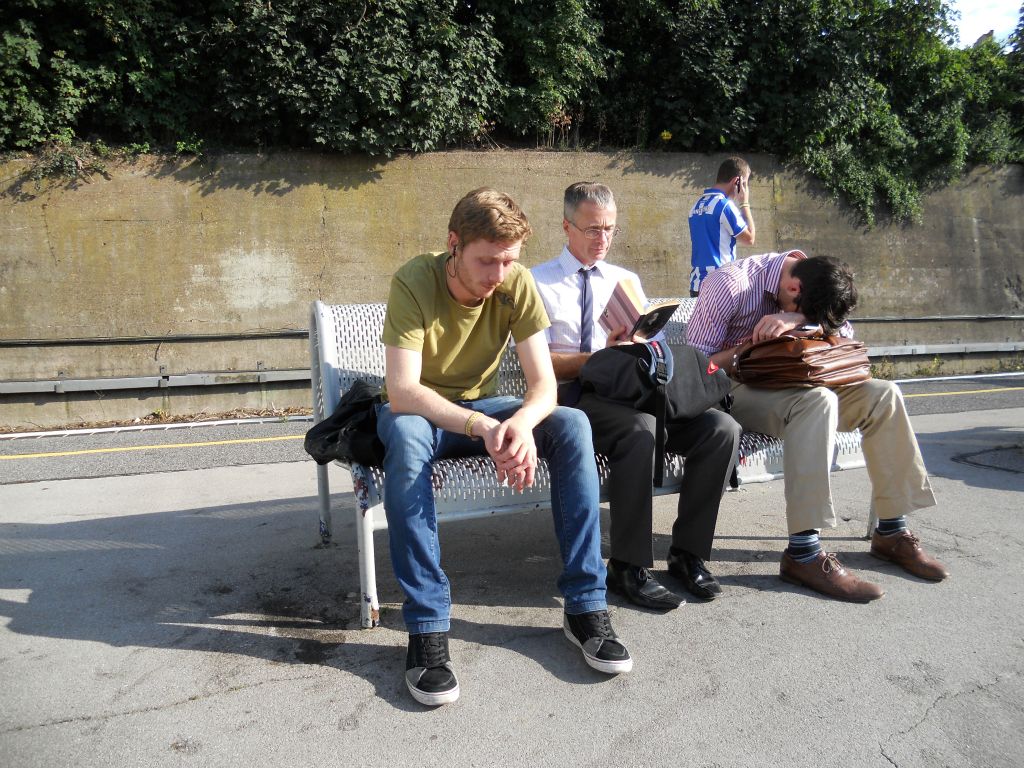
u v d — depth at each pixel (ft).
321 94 26.58
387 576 9.52
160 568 9.77
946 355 35.06
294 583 9.28
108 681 6.97
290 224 27.27
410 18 27.91
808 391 9.16
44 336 25.32
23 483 15.11
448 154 28.68
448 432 8.33
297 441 20.24
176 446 19.75
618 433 8.43
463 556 10.27
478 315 8.25
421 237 28.50
